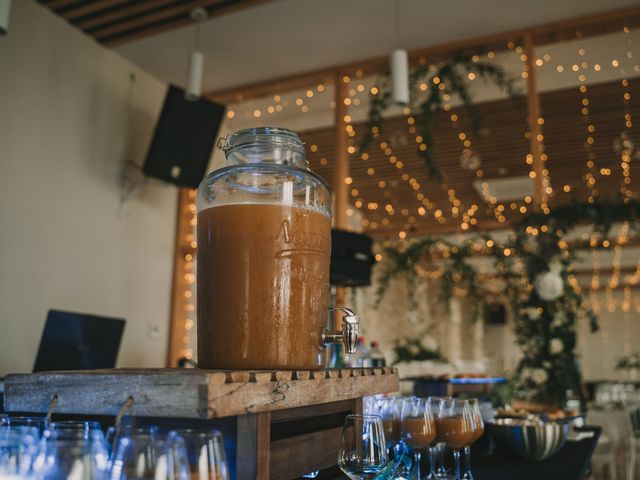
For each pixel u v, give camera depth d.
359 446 0.82
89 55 4.00
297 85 4.56
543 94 4.48
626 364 11.77
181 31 3.95
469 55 4.07
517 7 3.61
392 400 1.17
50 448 0.46
